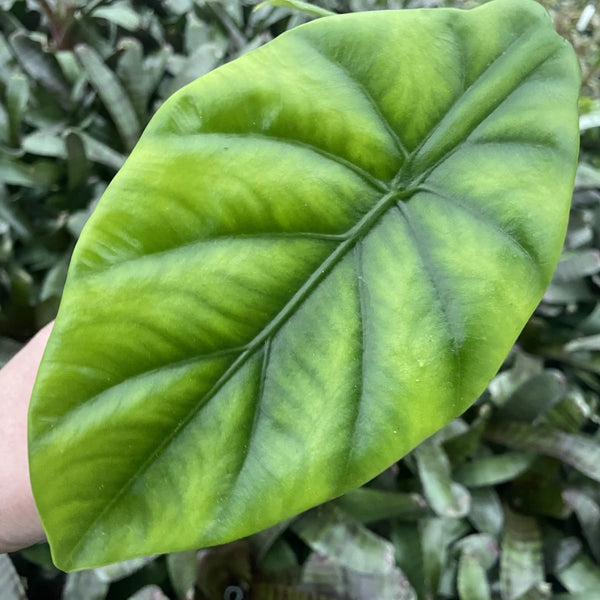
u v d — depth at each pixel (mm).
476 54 282
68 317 237
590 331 883
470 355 257
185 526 238
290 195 265
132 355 242
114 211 248
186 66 967
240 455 247
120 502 236
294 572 694
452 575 756
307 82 274
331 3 1010
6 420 438
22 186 995
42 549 713
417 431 253
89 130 994
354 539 684
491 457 809
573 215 888
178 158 256
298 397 253
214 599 696
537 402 796
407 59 279
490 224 267
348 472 250
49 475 229
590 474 740
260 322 255
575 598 739
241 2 1115
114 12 1021
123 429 238
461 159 277
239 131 265
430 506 753
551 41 281
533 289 260
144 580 729
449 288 262
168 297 248
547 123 270
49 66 961
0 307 887
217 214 257
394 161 275
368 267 266
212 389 248
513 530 772
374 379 256
